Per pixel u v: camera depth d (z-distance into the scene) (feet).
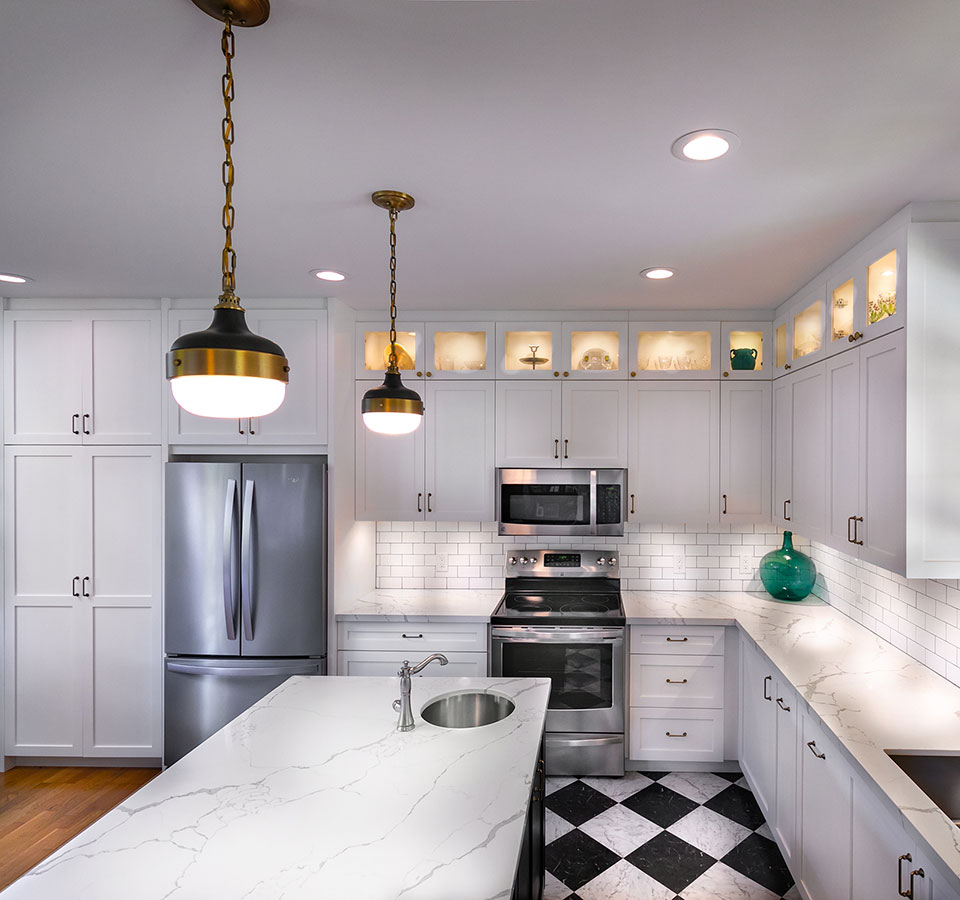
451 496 12.49
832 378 9.04
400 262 9.21
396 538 13.62
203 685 11.11
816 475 9.71
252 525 11.00
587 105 4.96
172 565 11.14
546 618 11.46
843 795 6.33
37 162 5.98
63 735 11.66
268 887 4.31
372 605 12.21
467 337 12.95
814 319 10.23
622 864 8.89
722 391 12.25
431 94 4.82
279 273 9.80
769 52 4.27
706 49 4.25
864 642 9.70
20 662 11.67
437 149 5.70
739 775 11.42
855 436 8.21
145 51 4.31
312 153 5.79
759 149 5.65
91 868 4.53
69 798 10.74
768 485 12.20
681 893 8.28
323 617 11.09
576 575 13.25
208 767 6.06
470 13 3.90
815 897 7.22
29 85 4.72
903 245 6.91
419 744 6.56
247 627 11.05
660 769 11.62
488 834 4.93
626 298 11.34
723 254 8.69
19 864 8.98
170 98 4.90
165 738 11.18
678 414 12.32
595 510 12.24
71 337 11.58
